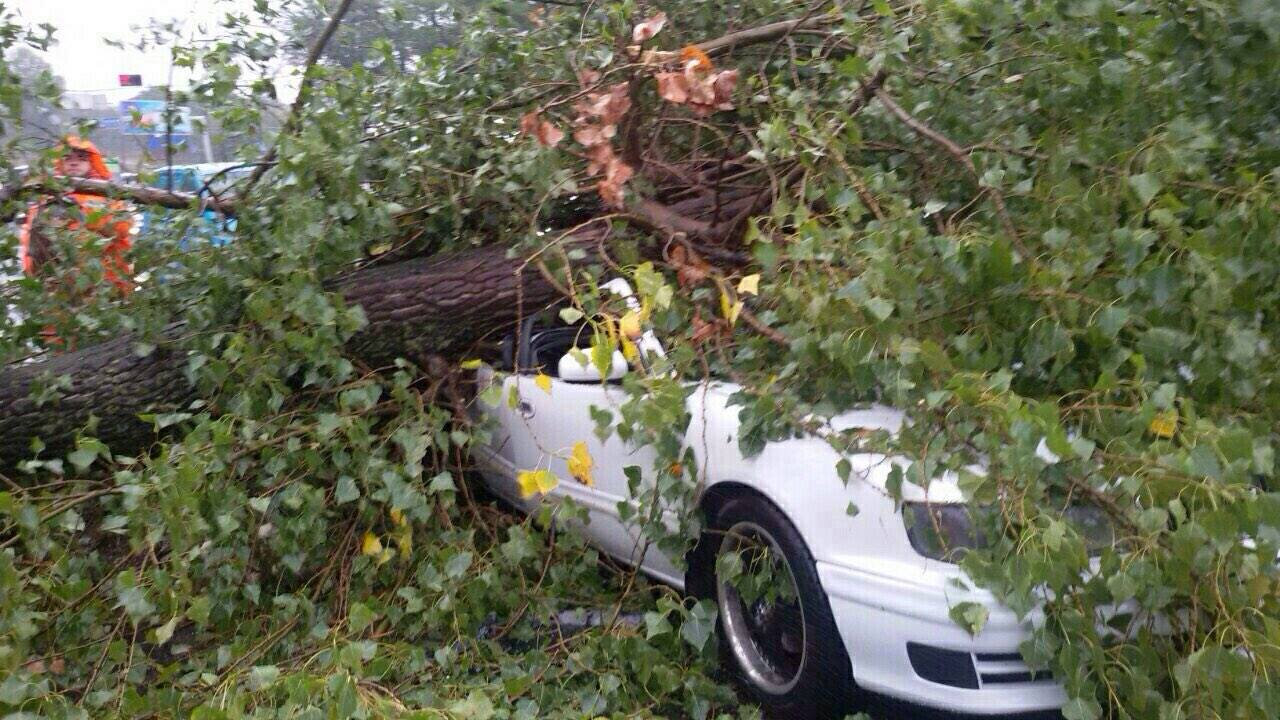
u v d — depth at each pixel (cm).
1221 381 319
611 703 344
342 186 428
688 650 376
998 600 285
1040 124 407
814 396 354
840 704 328
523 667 364
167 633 339
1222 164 365
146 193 489
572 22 532
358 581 407
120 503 414
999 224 359
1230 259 317
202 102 467
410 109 486
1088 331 317
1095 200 337
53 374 445
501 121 504
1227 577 276
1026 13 359
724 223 465
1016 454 280
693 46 484
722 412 366
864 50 404
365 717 286
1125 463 291
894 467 304
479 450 501
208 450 380
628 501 403
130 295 470
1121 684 289
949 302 341
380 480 400
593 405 371
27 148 473
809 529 325
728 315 367
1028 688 298
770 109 461
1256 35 327
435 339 464
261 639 385
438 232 506
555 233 461
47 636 381
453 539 400
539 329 485
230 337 434
